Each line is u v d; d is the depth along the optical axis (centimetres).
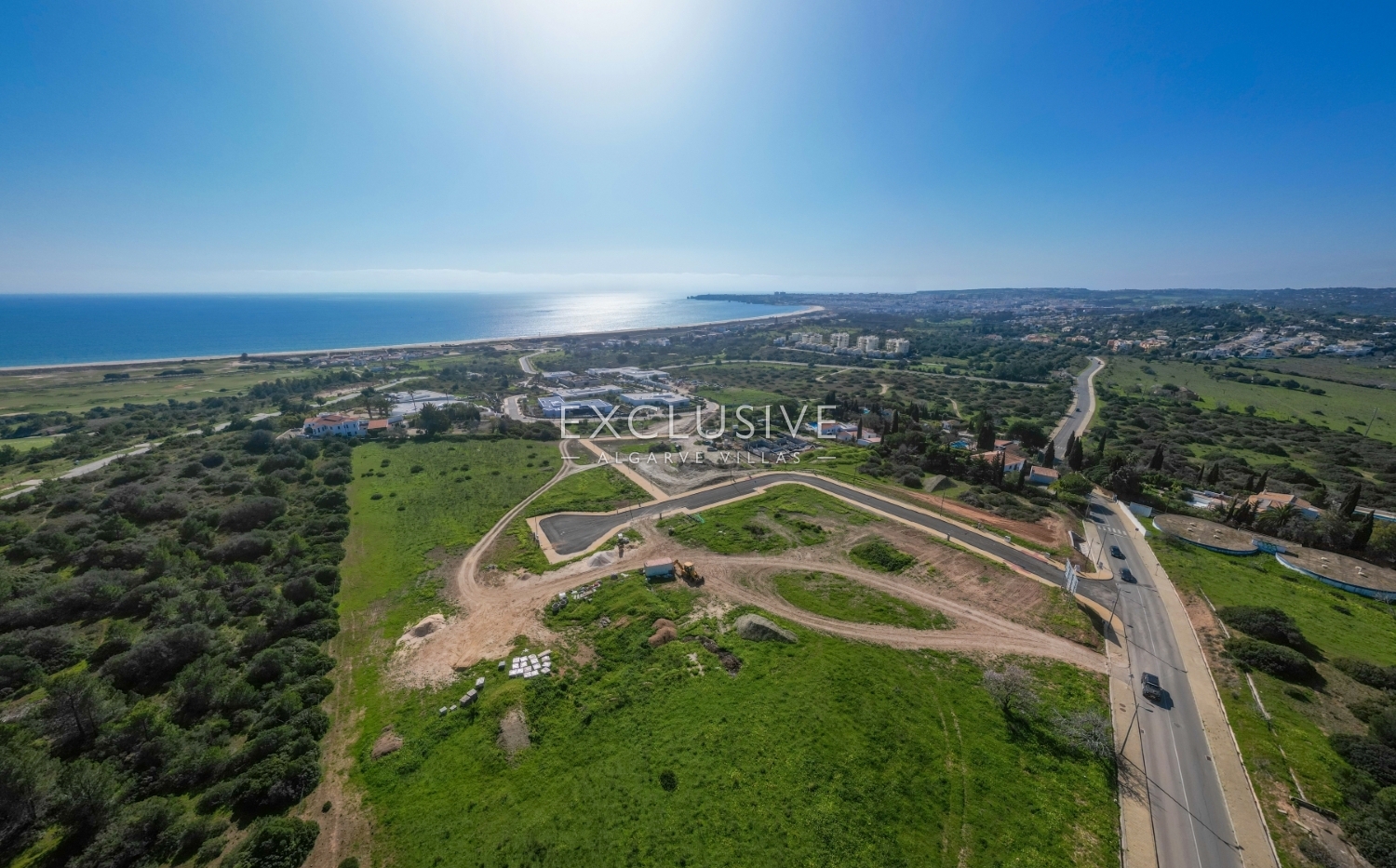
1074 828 4138
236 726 5119
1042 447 14525
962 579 7688
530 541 9019
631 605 7025
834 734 4869
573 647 6356
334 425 14925
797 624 6656
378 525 9619
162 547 7469
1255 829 4172
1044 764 4691
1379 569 7806
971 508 10269
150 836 4000
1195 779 4616
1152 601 7206
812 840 3956
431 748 5000
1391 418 16862
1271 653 5844
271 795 4375
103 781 4138
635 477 12131
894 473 12106
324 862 3962
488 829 4159
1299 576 7825
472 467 12725
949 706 5328
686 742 4831
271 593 7138
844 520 9625
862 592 7375
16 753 4097
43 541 7756
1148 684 5575
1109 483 10938
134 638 6056
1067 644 6344
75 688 4741
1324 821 4175
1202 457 13750
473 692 5606
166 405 18825
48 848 3941
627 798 4322
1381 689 5472
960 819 4175
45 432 15638
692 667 5872
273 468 11644
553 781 4591
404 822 4256
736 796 4300
